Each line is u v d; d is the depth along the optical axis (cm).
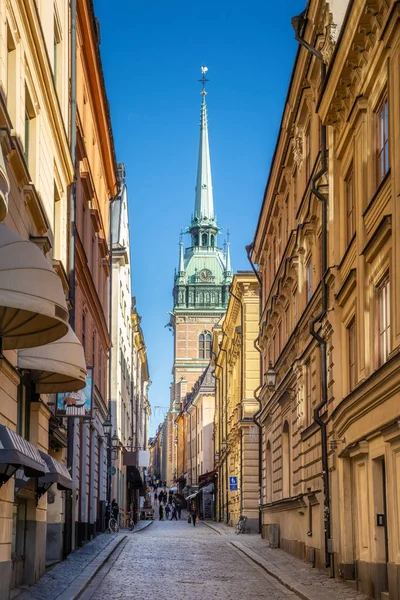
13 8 1500
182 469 11700
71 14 2423
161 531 5012
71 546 2616
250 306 4775
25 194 1647
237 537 4034
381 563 1605
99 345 3753
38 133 1811
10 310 1330
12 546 1700
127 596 1717
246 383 4738
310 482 2400
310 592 1725
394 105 1477
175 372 15212
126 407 5903
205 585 1948
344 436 1933
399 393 1423
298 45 2384
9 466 1354
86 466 3178
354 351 1928
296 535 2711
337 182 2061
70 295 2339
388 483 1499
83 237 3073
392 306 1474
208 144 16050
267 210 3500
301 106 2530
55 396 2344
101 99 3412
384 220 1506
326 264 2141
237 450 5125
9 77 1548
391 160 1486
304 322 2497
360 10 1591
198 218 15662
